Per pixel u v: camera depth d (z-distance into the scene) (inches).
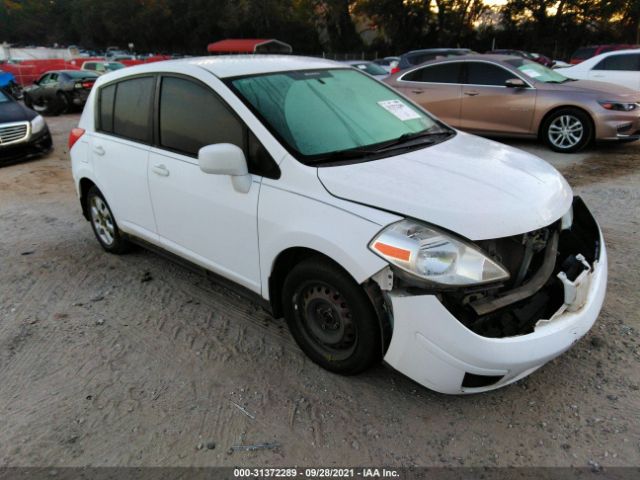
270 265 114.4
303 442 96.7
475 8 1784.0
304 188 106.0
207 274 139.6
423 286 89.5
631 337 122.3
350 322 104.4
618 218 199.5
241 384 113.0
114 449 96.6
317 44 2266.2
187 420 103.0
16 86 943.7
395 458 92.7
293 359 120.7
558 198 106.5
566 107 307.4
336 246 97.6
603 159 294.2
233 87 121.9
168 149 138.6
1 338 134.2
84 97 642.2
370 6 1867.6
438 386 94.9
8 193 276.8
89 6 2876.5
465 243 90.8
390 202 96.0
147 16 2516.0
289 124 116.9
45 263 180.9
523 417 100.5
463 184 102.1
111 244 181.6
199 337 131.3
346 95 135.0
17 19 3644.2
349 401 106.4
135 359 123.4
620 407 101.5
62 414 105.8
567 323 96.4
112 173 159.9
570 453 91.9
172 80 136.4
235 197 118.4
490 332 92.0
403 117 138.5
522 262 99.3
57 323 140.6
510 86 321.7
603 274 110.0
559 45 1640.0
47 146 372.8
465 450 93.7
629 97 300.0
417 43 1895.9
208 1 2365.9
